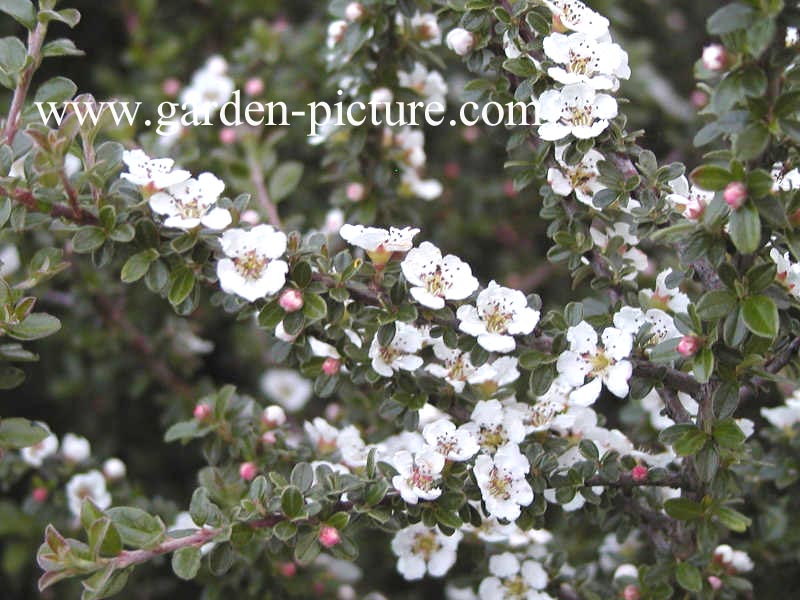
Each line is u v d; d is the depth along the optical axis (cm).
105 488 22
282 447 19
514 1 16
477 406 16
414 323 15
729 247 14
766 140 12
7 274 24
